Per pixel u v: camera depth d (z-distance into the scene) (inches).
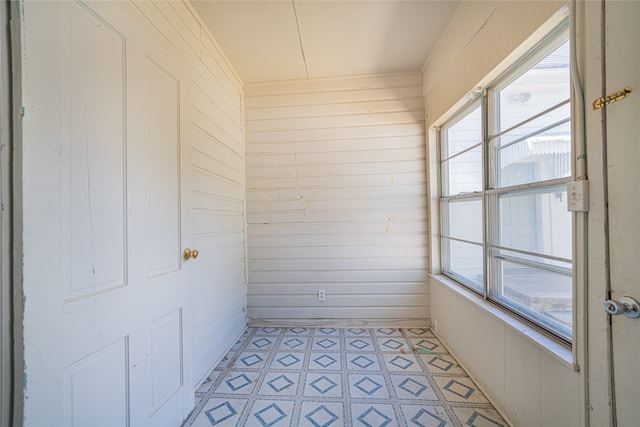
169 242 55.5
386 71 109.4
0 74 27.5
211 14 76.2
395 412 61.9
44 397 30.5
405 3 74.2
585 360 39.5
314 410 62.8
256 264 114.1
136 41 46.7
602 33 36.3
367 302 111.3
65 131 33.7
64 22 33.7
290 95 113.7
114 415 40.8
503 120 65.4
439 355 87.6
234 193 102.6
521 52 54.7
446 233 101.6
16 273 28.5
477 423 58.5
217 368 81.3
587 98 38.8
